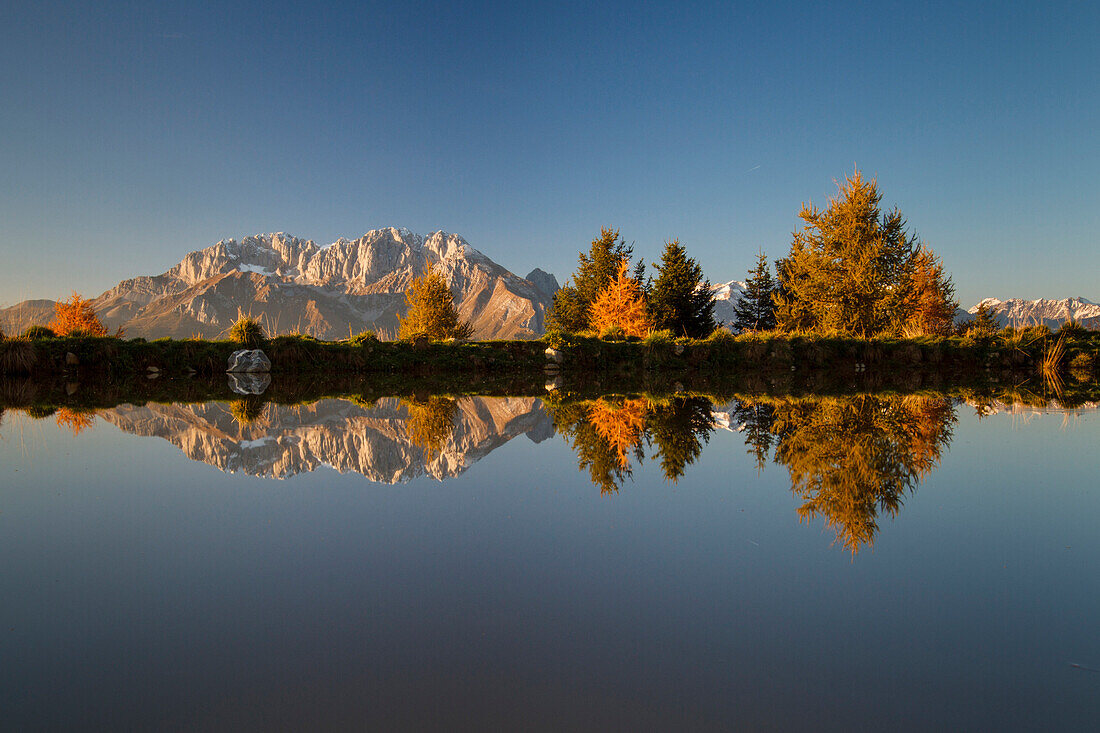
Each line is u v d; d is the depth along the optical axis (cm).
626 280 3309
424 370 2336
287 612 281
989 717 203
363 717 203
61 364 1836
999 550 367
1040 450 700
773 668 233
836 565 343
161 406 1132
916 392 1499
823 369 2438
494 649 248
